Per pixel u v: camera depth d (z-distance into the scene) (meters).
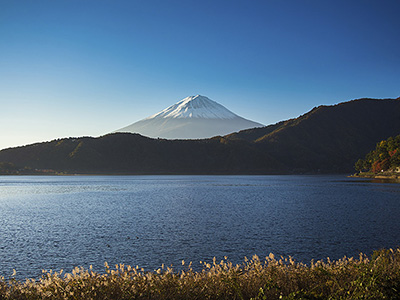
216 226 33.03
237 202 60.62
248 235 28.05
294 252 22.06
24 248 23.95
